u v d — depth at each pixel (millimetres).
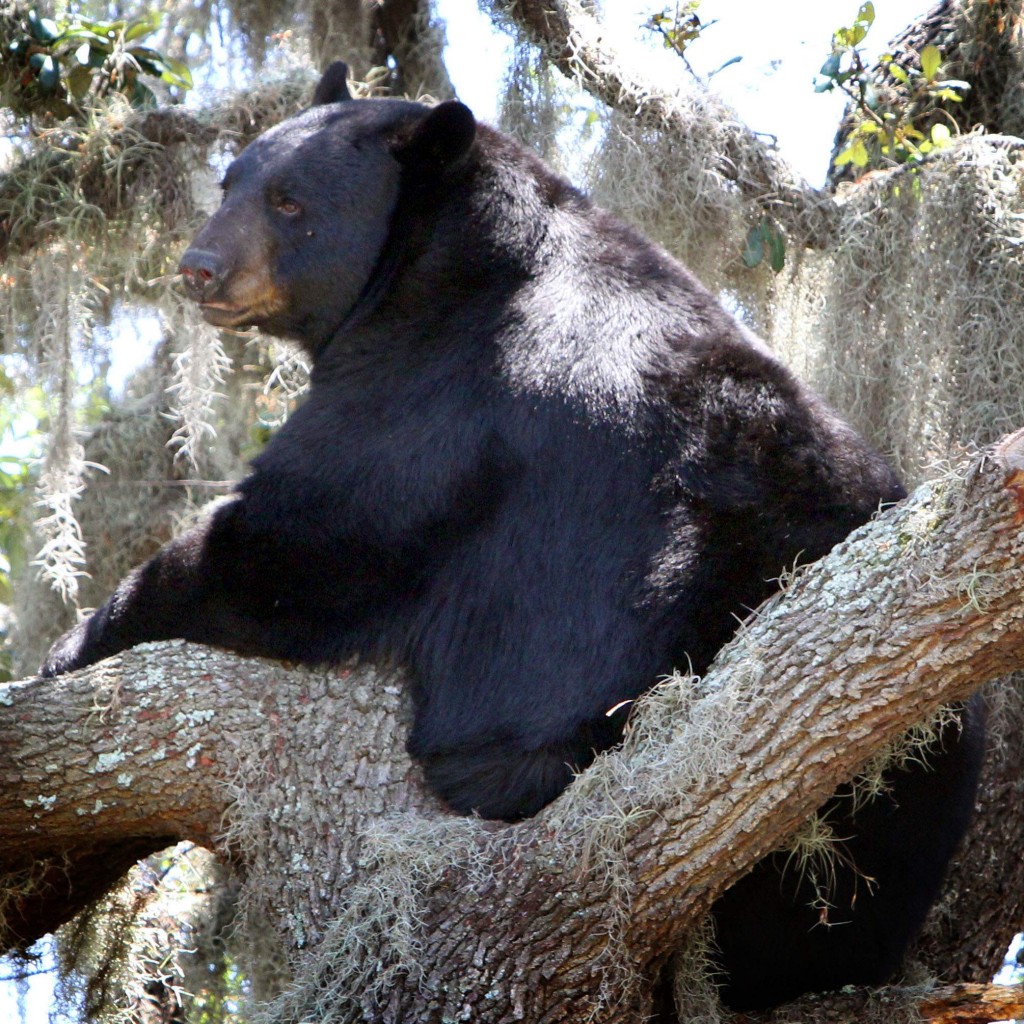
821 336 10312
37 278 11000
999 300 9602
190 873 10312
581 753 6598
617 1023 6113
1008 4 10781
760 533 6641
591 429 6840
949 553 5387
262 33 12500
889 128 9961
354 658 7105
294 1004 6336
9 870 7637
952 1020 6898
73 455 10781
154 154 10914
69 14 11656
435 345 7367
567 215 7809
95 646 7570
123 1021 8648
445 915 6176
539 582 6812
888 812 6852
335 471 7172
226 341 12359
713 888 6008
